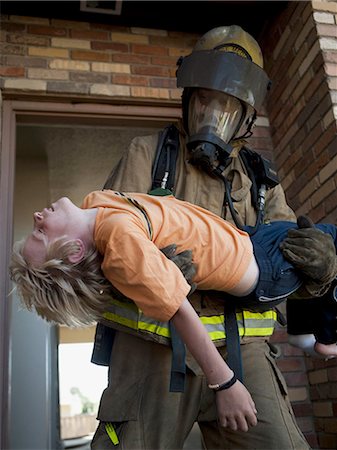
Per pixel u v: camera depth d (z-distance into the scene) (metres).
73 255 1.07
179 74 1.50
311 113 2.39
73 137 3.68
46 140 3.71
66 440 7.06
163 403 1.13
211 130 1.41
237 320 1.22
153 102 2.70
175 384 1.08
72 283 1.08
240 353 1.16
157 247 1.09
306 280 1.22
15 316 3.52
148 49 2.80
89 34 2.75
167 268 0.99
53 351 4.17
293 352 2.45
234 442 1.18
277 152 2.76
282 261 1.18
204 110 1.45
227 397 1.00
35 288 1.08
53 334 4.17
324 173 2.27
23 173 3.91
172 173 1.40
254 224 1.42
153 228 1.11
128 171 1.39
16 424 3.33
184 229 1.14
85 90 2.60
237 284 1.14
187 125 1.50
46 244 1.09
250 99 1.46
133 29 2.84
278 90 2.77
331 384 2.21
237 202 1.42
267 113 2.90
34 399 3.40
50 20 2.72
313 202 2.37
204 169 1.42
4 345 2.14
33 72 2.57
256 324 1.25
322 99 2.30
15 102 2.55
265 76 1.52
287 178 2.63
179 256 1.09
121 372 1.18
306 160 2.44
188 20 2.86
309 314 1.36
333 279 1.23
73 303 1.08
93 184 4.41
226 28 1.58
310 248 1.17
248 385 1.19
